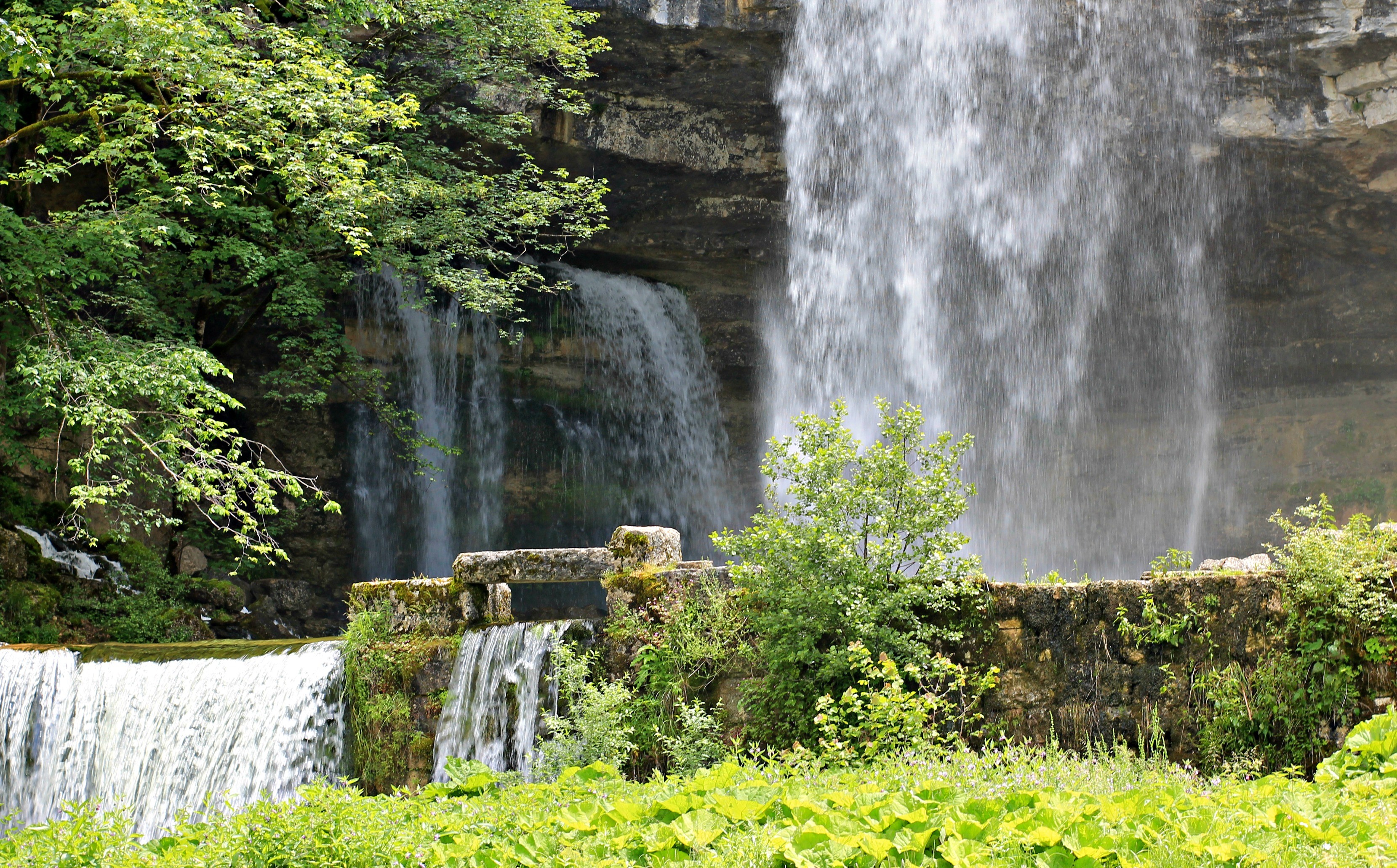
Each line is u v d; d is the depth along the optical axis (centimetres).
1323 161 2158
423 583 974
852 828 490
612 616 884
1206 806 520
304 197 1432
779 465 862
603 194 1947
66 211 1491
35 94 1562
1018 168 2348
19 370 1289
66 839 559
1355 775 591
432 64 1864
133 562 1673
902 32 2284
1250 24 2031
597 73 2081
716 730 824
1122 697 767
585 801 581
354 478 2170
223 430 1288
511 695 880
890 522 815
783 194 2316
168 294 1748
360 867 498
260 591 1884
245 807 546
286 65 1352
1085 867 439
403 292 2255
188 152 1323
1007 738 771
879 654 780
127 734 1055
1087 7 2183
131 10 1212
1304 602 737
